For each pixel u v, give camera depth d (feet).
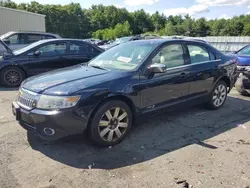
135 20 359.05
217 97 18.44
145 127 15.08
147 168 10.69
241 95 23.18
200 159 11.44
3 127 14.67
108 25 342.85
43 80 12.67
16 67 25.79
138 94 13.21
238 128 15.15
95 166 10.83
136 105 13.28
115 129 12.67
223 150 12.32
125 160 11.33
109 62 15.01
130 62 14.14
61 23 302.04
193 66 16.08
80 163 11.05
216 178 10.02
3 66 25.34
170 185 9.57
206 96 17.42
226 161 11.30
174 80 14.83
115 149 12.36
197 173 10.34
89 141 12.57
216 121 16.25
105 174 10.25
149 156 11.69
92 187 9.44
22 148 12.25
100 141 12.18
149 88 13.65
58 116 10.95
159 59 14.40
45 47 26.89
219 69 17.75
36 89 11.84
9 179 9.84
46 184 9.59
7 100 20.72
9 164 10.87
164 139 13.51
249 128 15.16
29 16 77.97
